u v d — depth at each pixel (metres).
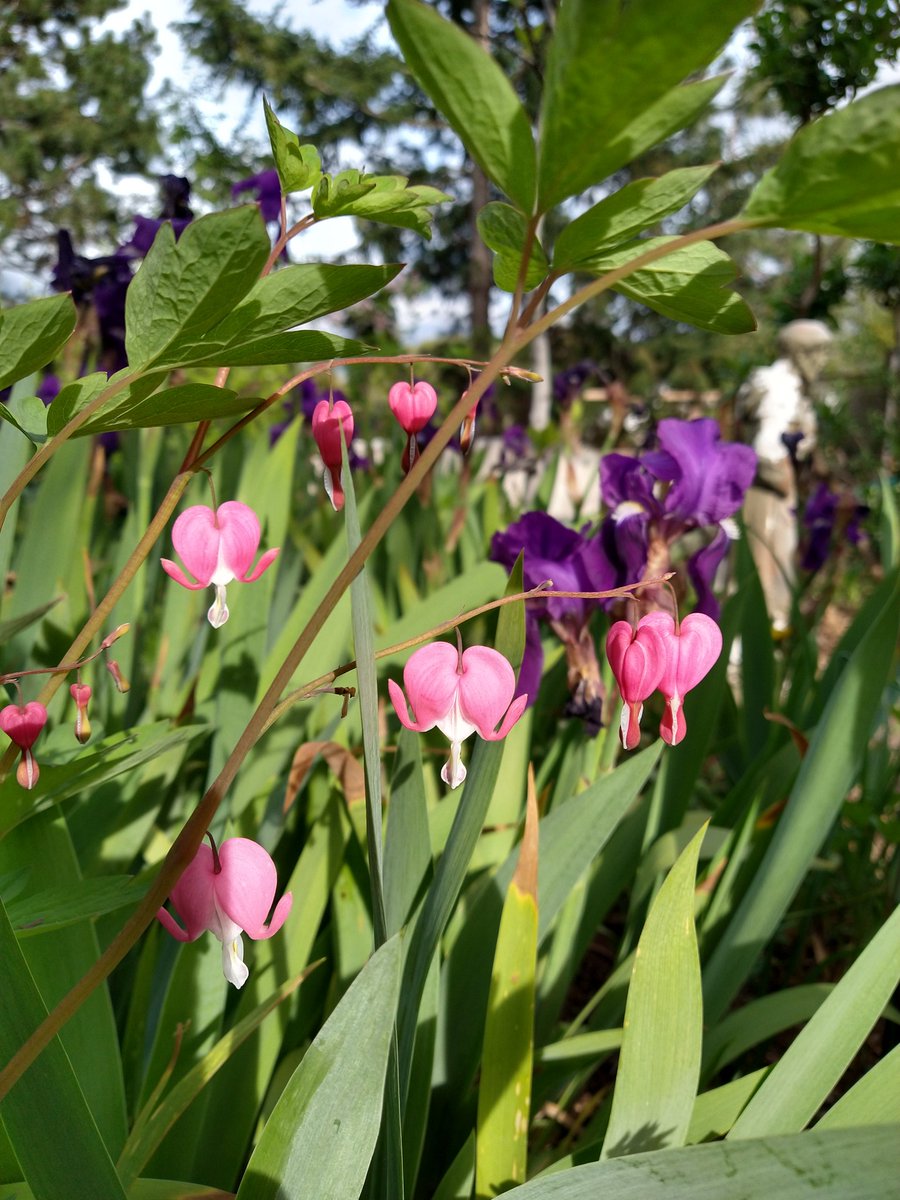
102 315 0.68
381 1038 0.23
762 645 0.67
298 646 0.21
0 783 0.26
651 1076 0.29
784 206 0.18
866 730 0.40
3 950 0.22
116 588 0.26
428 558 0.78
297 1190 0.22
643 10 0.16
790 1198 0.20
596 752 0.50
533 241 0.21
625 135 0.18
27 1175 0.22
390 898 0.33
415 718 0.25
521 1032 0.30
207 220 0.19
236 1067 0.36
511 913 0.30
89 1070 0.31
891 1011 0.44
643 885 0.48
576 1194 0.21
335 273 0.21
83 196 6.04
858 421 2.66
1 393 0.60
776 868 0.41
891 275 1.81
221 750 0.46
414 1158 0.33
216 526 0.26
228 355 0.23
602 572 0.46
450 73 0.18
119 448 0.79
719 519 0.47
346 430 0.28
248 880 0.23
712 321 0.24
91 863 0.43
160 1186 0.28
